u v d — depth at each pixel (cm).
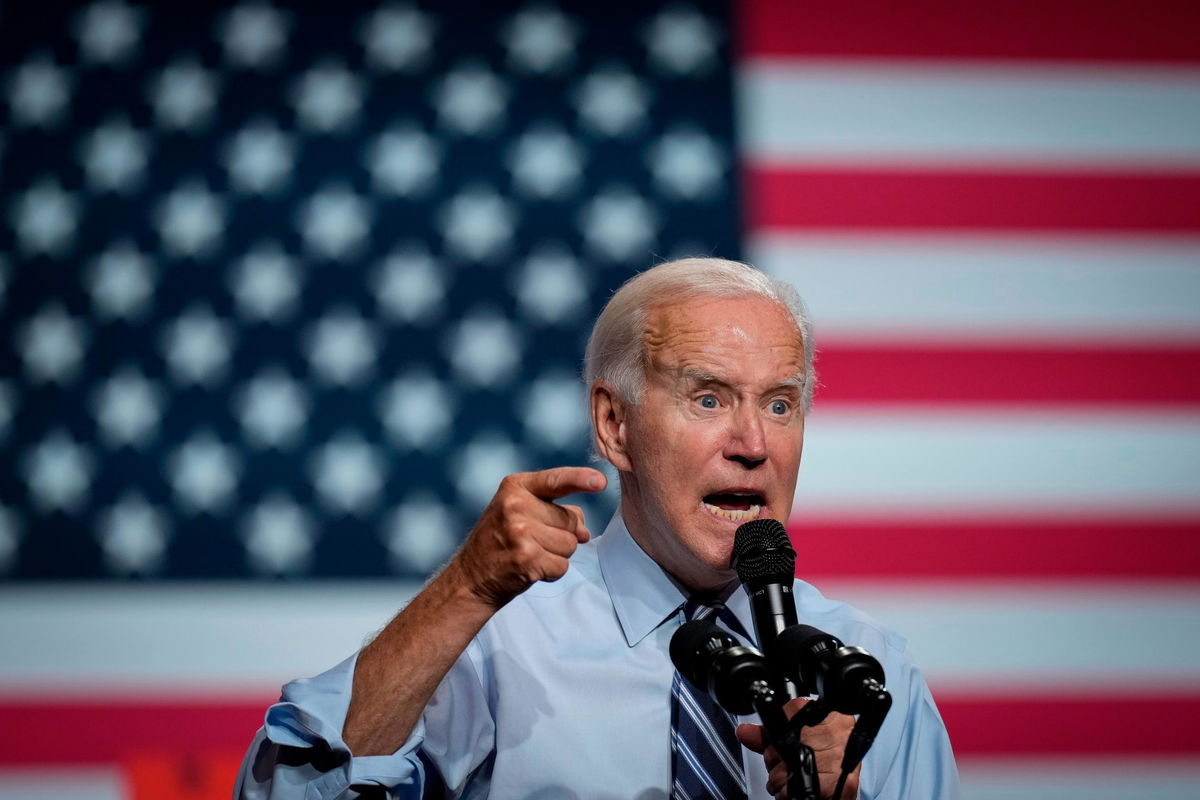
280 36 1289
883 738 567
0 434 1181
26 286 1216
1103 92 1265
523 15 1299
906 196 1241
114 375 1201
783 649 413
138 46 1282
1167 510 1170
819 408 1185
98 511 1171
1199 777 1130
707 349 526
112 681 1136
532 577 446
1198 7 1286
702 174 1255
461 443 1201
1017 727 1138
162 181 1246
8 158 1245
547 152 1264
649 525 555
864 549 1161
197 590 1158
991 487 1174
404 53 1288
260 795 493
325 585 1166
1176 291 1216
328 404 1202
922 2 1286
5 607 1145
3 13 1282
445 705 543
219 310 1218
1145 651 1148
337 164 1257
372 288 1228
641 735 538
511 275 1236
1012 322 1209
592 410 583
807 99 1269
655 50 1289
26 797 1109
